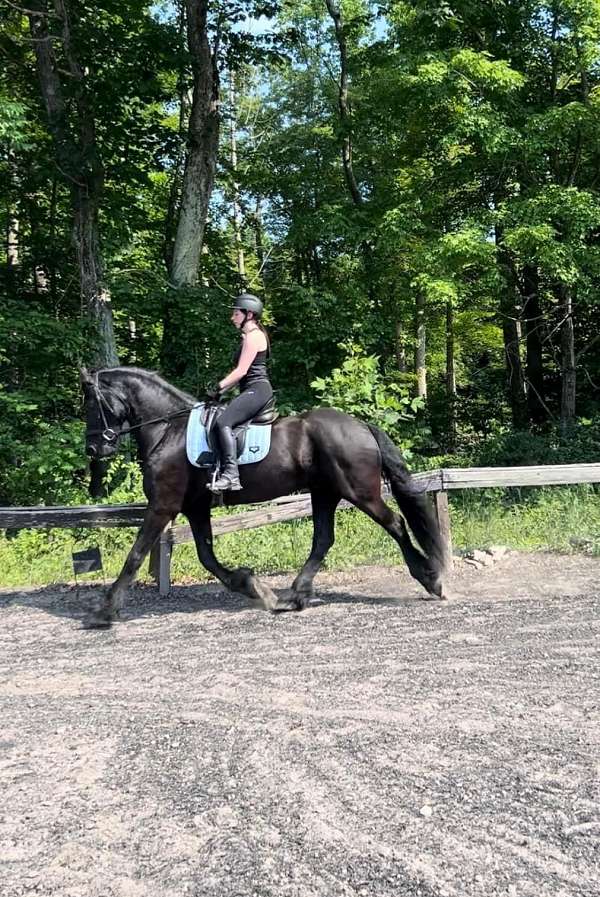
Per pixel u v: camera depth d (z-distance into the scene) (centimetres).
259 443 578
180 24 1569
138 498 948
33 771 339
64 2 1292
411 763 333
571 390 1438
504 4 1280
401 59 1250
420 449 1614
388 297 1603
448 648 493
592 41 1166
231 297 1470
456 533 846
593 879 248
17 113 1107
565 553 771
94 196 1352
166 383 605
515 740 352
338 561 767
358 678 443
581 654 471
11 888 253
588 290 1200
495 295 1368
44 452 1044
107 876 258
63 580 759
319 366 1441
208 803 305
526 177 1292
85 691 441
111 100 1358
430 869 256
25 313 1214
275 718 389
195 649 514
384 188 1557
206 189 1451
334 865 260
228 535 833
